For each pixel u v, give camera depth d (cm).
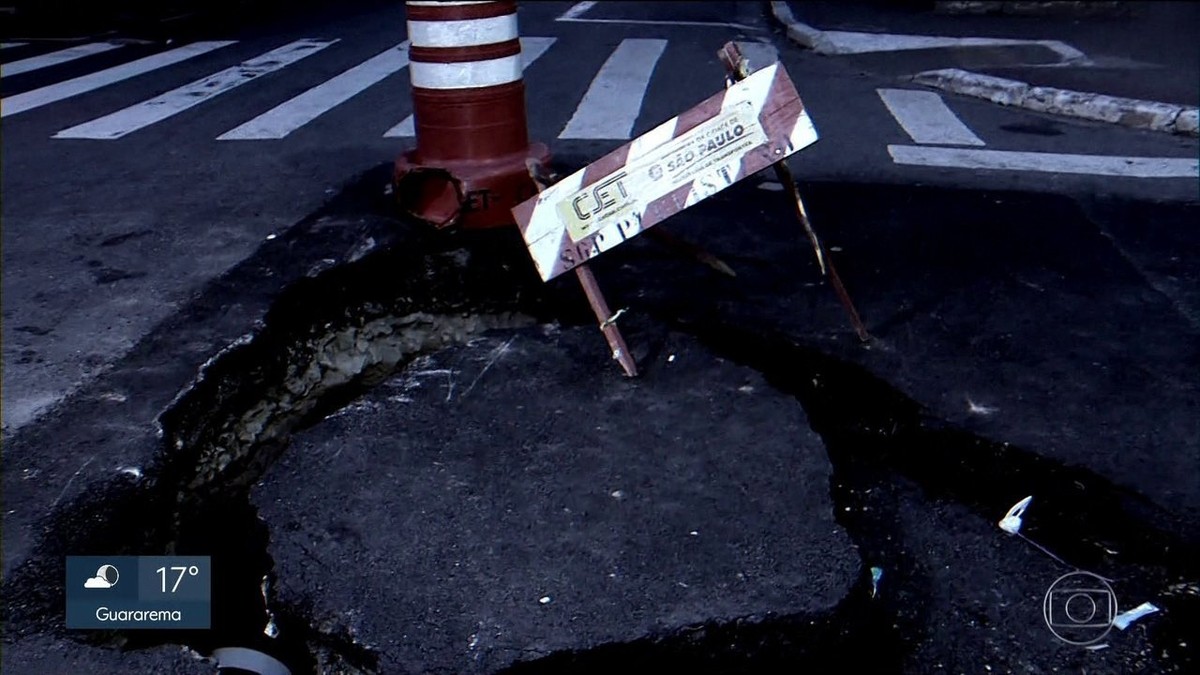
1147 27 1074
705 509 292
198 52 994
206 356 389
